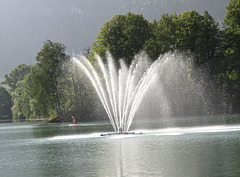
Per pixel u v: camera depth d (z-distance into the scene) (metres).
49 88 140.12
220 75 126.19
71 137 63.41
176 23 128.62
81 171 31.20
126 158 36.59
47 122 145.38
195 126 74.25
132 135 59.91
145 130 70.38
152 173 28.88
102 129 82.12
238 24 121.44
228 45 128.50
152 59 123.19
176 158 34.94
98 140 55.00
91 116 138.12
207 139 48.50
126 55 130.00
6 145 57.97
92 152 42.19
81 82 138.88
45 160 38.78
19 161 39.31
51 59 142.25
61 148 48.09
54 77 141.38
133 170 30.38
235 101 125.69
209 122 85.12
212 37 128.12
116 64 126.62
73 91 140.75
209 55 132.00
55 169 33.00
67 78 141.50
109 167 32.28
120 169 31.09
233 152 36.47
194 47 128.88
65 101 141.75
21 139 68.00
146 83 80.19
